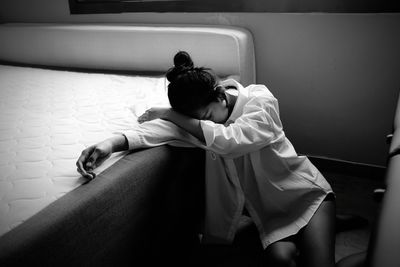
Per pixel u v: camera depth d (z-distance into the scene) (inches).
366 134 61.9
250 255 46.9
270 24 62.2
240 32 60.7
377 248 19.7
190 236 48.3
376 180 63.4
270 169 41.2
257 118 38.5
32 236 25.3
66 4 82.1
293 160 41.6
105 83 62.9
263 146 39.1
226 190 42.5
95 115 48.3
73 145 39.8
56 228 26.8
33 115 49.6
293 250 37.5
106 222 31.9
